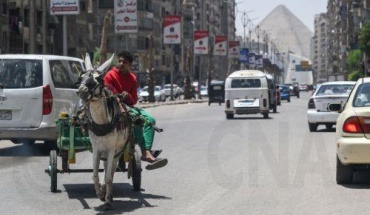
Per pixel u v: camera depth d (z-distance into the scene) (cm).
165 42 7731
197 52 9588
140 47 13062
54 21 9688
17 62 1967
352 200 1239
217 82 7944
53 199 1281
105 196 1186
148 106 6694
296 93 11712
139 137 1275
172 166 1772
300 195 1302
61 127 1340
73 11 3894
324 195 1298
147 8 13425
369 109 1348
